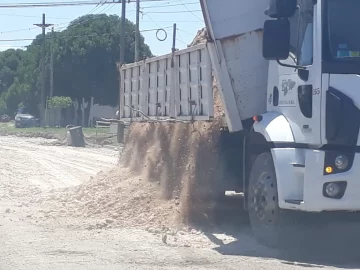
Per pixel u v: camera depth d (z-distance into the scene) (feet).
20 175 71.10
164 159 45.03
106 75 222.48
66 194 51.44
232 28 35.09
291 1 29.86
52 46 222.69
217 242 34.27
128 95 53.21
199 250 32.45
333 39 29.22
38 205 48.37
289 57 31.50
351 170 28.63
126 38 201.05
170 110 43.39
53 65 223.92
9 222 40.88
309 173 29.04
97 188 50.03
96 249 32.78
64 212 44.06
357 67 28.96
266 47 29.91
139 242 34.47
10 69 311.47
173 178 42.78
